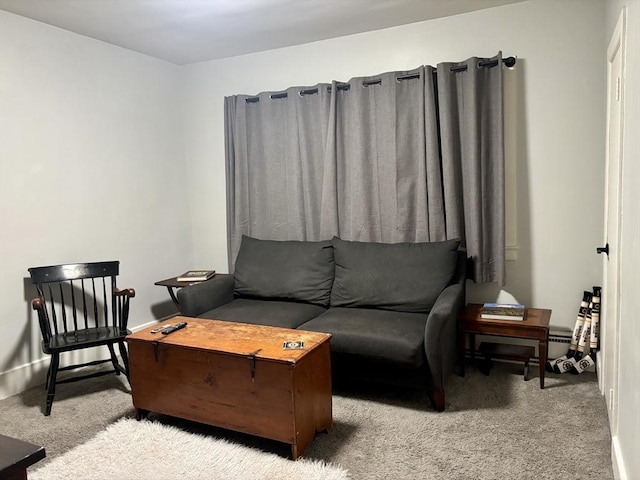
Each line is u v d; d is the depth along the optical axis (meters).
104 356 3.57
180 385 2.40
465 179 3.22
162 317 4.14
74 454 2.26
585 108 2.98
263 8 2.93
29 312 3.09
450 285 3.01
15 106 2.97
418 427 2.43
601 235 3.02
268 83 3.92
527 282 3.25
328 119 3.57
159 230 4.08
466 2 3.00
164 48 3.72
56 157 3.22
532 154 3.14
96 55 3.48
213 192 4.29
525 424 2.42
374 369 2.69
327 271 3.39
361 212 3.54
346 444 2.29
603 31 2.88
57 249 3.25
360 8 3.01
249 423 2.23
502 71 3.04
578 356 3.02
